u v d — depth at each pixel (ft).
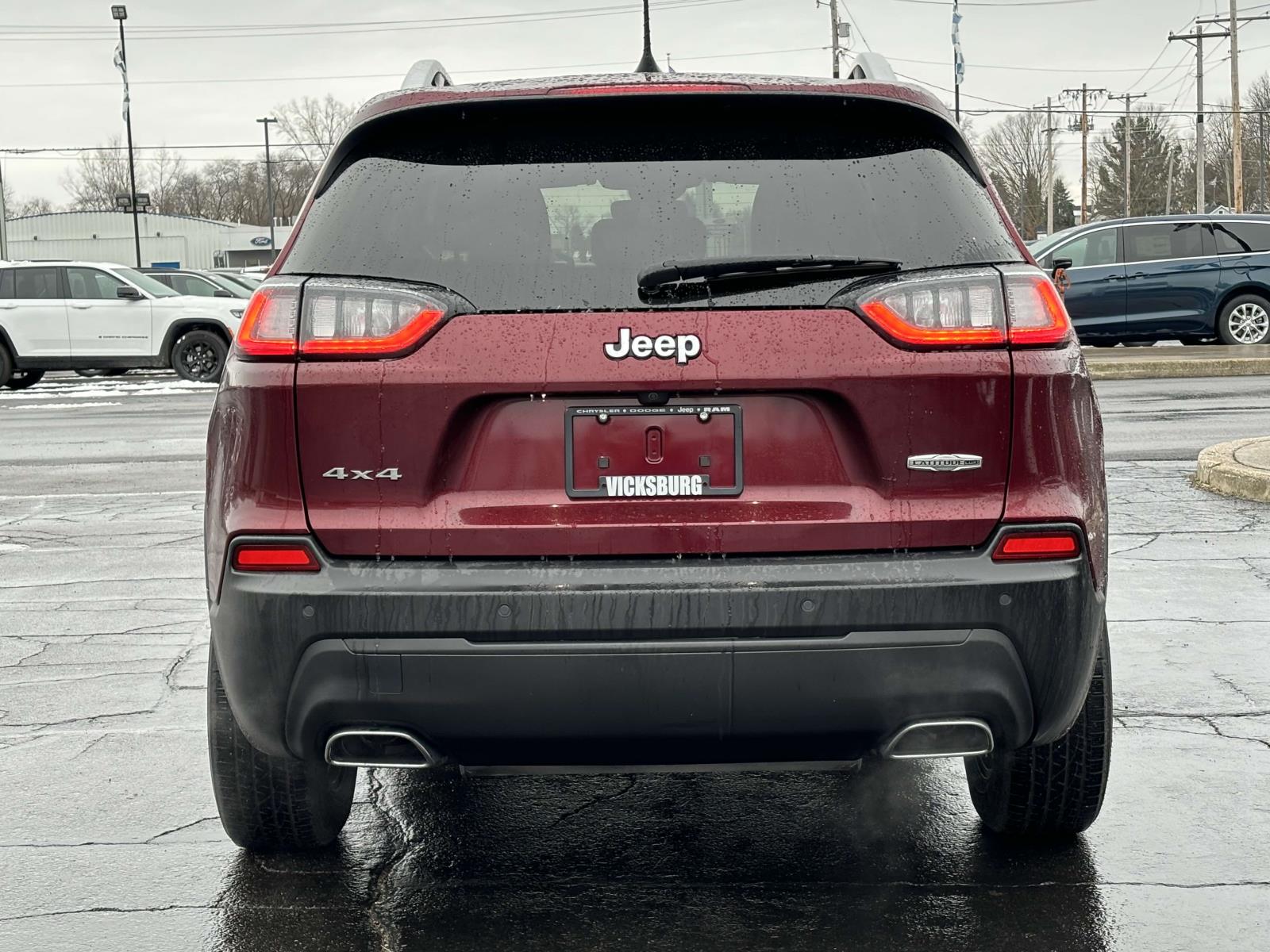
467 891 11.47
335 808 12.28
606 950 10.36
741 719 9.68
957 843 12.30
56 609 22.11
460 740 9.84
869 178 10.32
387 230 10.19
